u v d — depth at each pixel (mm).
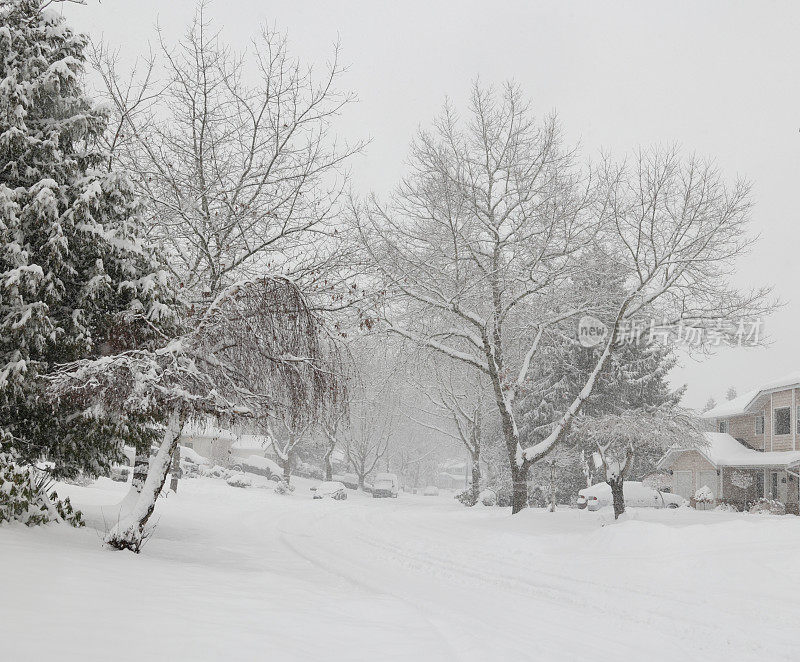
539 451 29469
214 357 12227
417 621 7992
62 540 11680
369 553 16859
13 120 12789
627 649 8078
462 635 7914
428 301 27984
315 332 12953
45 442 13562
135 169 17203
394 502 53438
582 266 28672
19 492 12266
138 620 6188
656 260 27125
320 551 17047
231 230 17031
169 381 11352
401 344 30141
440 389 50062
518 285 29969
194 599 7633
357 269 19219
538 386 47875
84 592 7102
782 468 38531
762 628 9023
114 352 13016
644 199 27562
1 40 13078
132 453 38938
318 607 8195
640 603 10641
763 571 12172
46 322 12125
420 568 14523
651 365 46031
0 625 5398
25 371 11922
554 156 28172
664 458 47281
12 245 12195
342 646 6320
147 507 12148
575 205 28094
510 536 18703
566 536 18656
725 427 48188
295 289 12711
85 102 13875
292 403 12680
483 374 45281
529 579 13023
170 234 17250
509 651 7453
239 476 49031
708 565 12820
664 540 15766
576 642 8281
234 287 12172
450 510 37750
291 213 17797
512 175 28422
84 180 13117
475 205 28047
